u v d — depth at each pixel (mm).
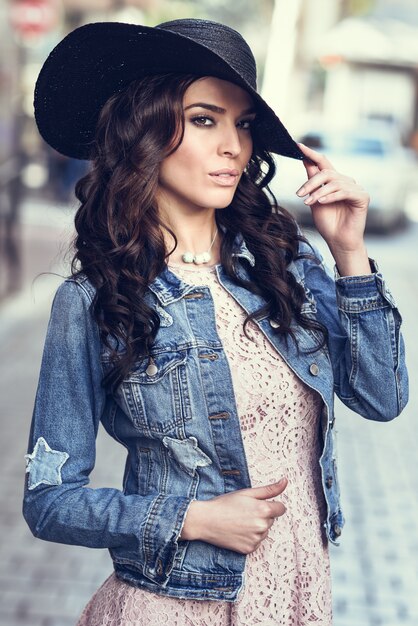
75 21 27453
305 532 2059
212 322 2025
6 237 10602
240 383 2010
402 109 31562
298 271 2203
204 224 2145
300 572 2049
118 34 1960
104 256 2021
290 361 2051
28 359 8148
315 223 2170
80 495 1976
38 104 2180
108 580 2090
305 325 2098
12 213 10570
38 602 4113
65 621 3967
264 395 2027
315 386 2061
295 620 2051
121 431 2072
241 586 1966
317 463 2131
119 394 2014
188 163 2020
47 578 4336
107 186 2066
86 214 2096
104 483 5484
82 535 1967
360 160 16484
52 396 2010
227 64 1887
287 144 2148
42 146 17625
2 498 5223
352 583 4379
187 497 1993
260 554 2012
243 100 2020
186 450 1985
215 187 2031
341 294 2127
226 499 1930
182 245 2135
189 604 1990
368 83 31547
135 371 1994
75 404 2012
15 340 8773
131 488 2074
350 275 2143
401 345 2150
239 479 1986
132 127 2033
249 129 2094
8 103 13508
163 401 1980
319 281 2254
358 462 6035
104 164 2094
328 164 2168
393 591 4328
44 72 2105
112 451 6078
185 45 1893
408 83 31484
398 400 2162
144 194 2029
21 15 12688
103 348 2021
